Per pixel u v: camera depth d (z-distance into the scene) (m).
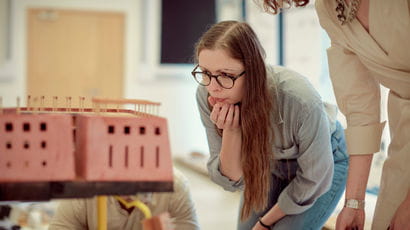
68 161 1.14
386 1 1.52
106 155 1.15
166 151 1.20
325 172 1.78
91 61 6.54
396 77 1.58
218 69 1.54
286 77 1.73
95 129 1.14
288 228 1.96
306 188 1.82
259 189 1.73
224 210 4.16
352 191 1.73
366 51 1.61
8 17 6.16
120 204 1.84
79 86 6.52
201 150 6.97
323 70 4.64
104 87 6.61
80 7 6.41
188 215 1.92
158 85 6.80
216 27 1.59
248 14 5.88
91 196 1.14
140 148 1.18
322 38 4.65
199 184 4.96
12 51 6.20
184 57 6.81
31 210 3.19
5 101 6.23
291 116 1.71
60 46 6.40
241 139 1.74
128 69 6.67
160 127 1.19
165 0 6.67
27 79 6.30
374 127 1.70
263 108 1.61
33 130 1.13
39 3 6.27
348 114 1.74
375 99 1.70
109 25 6.56
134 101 1.30
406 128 1.60
